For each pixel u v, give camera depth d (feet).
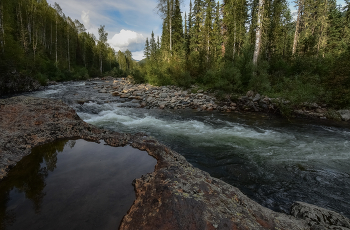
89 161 10.26
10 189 7.30
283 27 81.76
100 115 31.83
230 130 24.75
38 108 15.94
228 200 6.63
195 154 16.49
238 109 39.04
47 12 158.20
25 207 6.24
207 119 31.17
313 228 6.46
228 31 91.76
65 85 86.48
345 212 9.61
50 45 156.25
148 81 82.99
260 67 48.44
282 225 6.06
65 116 16.69
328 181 12.54
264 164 14.83
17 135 11.98
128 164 10.09
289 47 92.02
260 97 40.65
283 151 17.71
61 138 13.66
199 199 6.24
